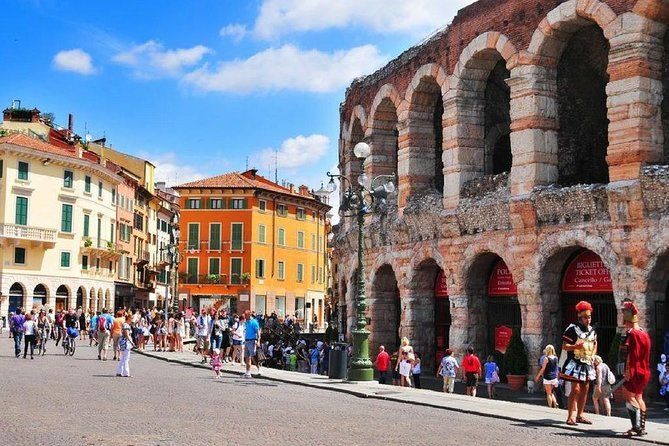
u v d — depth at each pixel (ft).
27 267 230.68
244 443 43.57
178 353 139.23
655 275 78.43
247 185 294.46
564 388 77.05
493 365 89.40
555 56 92.43
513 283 100.37
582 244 84.69
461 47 103.86
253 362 115.24
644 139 79.92
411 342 113.09
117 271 285.64
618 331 80.33
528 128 91.81
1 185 224.33
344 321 149.59
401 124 117.29
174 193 410.52
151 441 43.55
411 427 51.88
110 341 147.95
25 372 89.40
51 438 43.68
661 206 77.00
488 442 45.73
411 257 113.70
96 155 274.77
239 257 293.64
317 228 334.44
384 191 90.63
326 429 49.98
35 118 263.70
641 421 47.91
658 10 79.92
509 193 94.58
